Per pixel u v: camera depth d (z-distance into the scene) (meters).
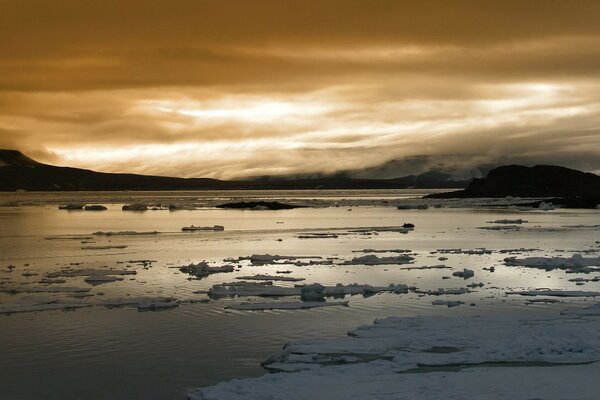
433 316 29.97
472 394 18.88
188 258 52.88
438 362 22.34
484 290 36.84
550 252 55.31
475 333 25.75
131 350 25.69
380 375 21.03
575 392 18.89
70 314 31.52
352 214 125.69
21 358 24.78
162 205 180.00
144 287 38.53
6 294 36.47
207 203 198.12
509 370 21.41
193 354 25.09
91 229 89.25
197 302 34.09
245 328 28.64
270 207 154.38
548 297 34.72
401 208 149.12
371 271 44.25
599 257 49.19
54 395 21.22
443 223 95.75
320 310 31.95
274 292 36.16
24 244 66.06
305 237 72.44
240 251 57.94
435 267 45.88
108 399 20.84
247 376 22.62
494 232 78.00
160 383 22.11
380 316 30.59
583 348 23.53
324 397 18.94
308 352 24.06
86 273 43.53
